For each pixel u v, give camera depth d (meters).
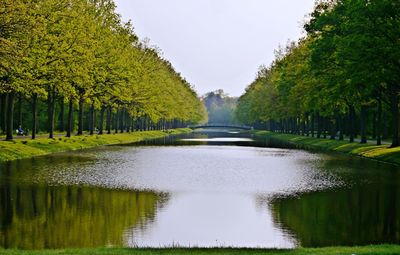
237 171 39.59
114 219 22.20
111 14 76.31
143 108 97.19
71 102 69.38
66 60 52.59
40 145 55.50
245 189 30.55
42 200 25.98
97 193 28.31
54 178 33.72
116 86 75.56
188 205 25.48
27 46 44.28
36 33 43.22
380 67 43.31
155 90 102.50
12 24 39.97
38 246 17.78
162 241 18.81
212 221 22.16
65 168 39.50
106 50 72.06
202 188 30.78
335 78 54.97
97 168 39.97
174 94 134.62
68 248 17.50
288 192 29.66
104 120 118.00
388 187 31.45
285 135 115.06
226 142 90.12
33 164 41.94
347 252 15.10
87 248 16.75
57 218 22.12
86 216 22.62
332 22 58.53
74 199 26.39
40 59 47.94
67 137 68.69
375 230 20.66
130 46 87.56
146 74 97.25
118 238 19.11
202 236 19.67
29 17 41.22
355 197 27.95
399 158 46.34
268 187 31.52
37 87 48.38
